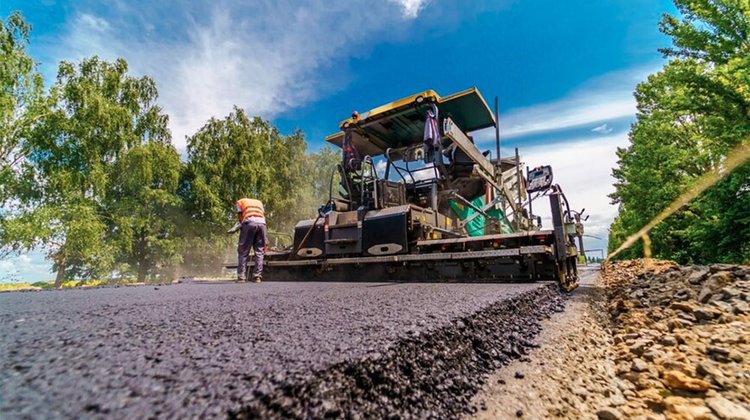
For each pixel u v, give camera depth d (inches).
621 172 790.5
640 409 52.2
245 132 943.0
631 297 159.3
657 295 147.3
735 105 289.4
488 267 189.0
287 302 93.0
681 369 64.2
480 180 269.0
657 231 498.3
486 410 46.6
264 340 48.9
